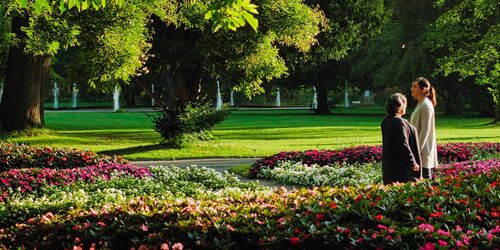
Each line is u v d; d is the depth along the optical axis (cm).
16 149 1504
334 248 553
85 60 2009
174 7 2036
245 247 582
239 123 4228
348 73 5503
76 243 626
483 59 2764
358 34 3425
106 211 710
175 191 1174
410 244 537
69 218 702
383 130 920
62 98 8644
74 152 1502
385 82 4609
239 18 845
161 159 2066
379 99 8100
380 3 3241
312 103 6512
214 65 2305
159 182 1238
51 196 1045
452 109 5231
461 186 770
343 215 621
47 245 649
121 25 1961
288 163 1658
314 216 622
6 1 1947
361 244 537
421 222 605
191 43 2191
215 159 2084
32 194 1119
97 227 653
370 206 652
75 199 970
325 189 798
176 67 2280
